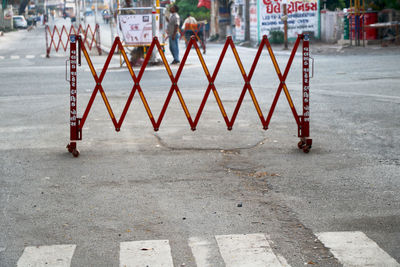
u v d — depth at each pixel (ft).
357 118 34.71
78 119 26.66
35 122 35.14
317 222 17.53
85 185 21.85
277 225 17.31
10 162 25.41
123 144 28.63
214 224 17.47
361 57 80.38
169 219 17.98
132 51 75.56
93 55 103.04
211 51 111.75
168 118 35.47
